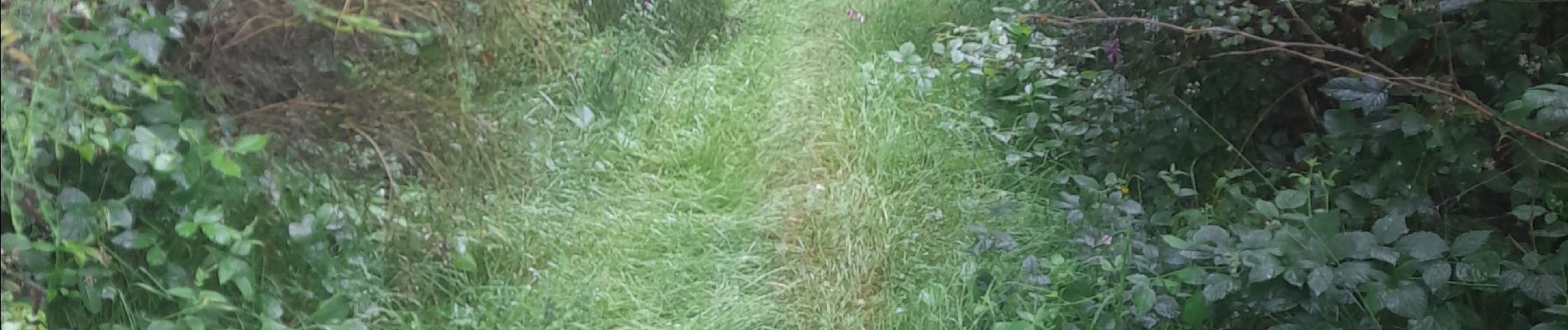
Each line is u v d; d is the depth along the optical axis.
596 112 4.00
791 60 4.90
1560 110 2.25
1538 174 2.59
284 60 2.39
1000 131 3.93
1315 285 2.25
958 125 3.97
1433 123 2.60
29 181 1.83
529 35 2.88
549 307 2.81
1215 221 3.02
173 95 2.13
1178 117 3.33
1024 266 2.77
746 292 3.08
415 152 2.70
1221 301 2.50
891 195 3.56
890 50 4.76
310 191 2.49
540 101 3.76
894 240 3.27
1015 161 3.53
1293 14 2.91
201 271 2.17
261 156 2.33
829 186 3.68
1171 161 3.40
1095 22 3.47
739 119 4.13
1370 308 2.26
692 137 3.94
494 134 2.93
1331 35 3.02
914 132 3.95
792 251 3.27
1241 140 3.37
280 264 2.46
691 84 4.44
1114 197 2.98
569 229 3.24
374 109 2.51
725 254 3.24
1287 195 2.65
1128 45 3.57
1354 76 2.88
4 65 1.69
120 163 2.09
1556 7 2.68
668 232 3.31
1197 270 2.50
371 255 2.66
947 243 3.24
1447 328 2.22
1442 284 2.26
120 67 1.85
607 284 3.02
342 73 2.48
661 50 4.80
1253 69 3.19
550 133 3.60
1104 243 2.80
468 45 2.71
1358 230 2.67
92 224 1.97
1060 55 3.90
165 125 2.03
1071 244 3.03
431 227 2.75
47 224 1.94
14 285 1.86
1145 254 2.71
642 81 4.34
